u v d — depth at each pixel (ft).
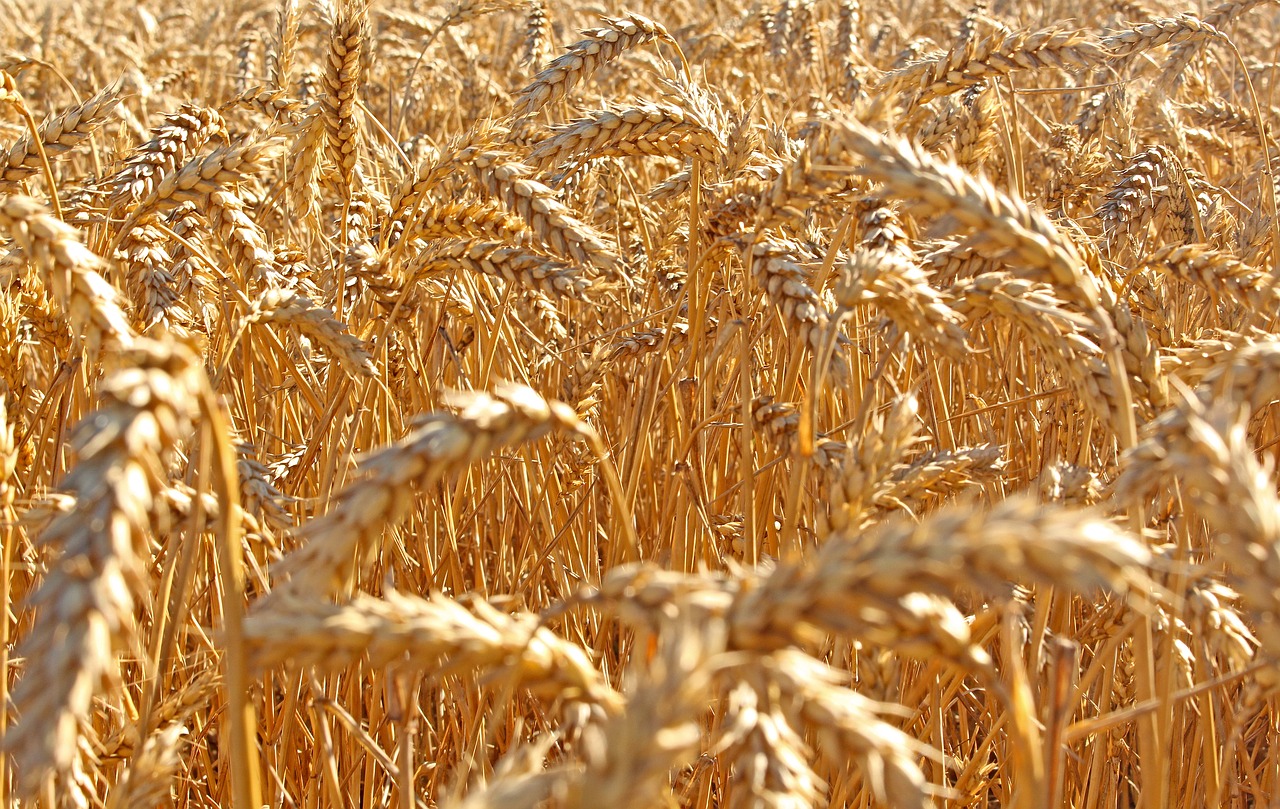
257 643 5.15
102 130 21.63
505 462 13.55
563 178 13.99
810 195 9.29
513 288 13.16
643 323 13.56
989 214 6.77
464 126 25.21
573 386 12.89
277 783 9.61
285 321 9.32
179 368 4.61
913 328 7.82
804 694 4.66
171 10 44.01
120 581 4.15
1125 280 9.50
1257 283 8.87
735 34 28.02
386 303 10.94
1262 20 39.19
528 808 4.18
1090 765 10.46
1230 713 9.87
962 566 4.00
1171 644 7.00
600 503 15.16
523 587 11.69
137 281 11.11
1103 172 17.57
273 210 16.72
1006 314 7.91
